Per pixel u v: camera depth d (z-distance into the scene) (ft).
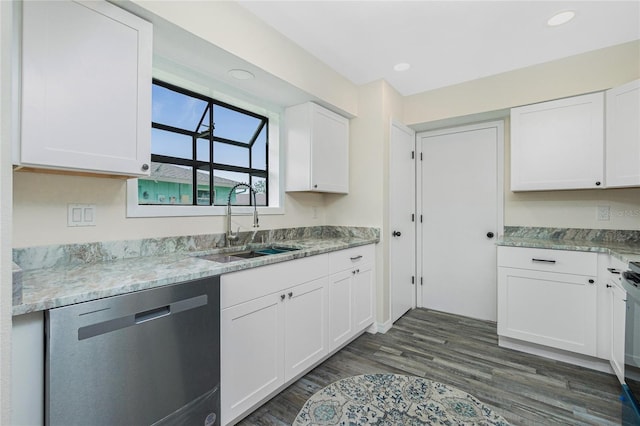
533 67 8.22
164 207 5.84
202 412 4.28
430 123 10.22
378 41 7.04
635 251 6.17
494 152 9.78
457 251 10.47
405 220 10.60
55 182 4.51
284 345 5.79
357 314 8.16
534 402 5.62
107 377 3.32
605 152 7.22
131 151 4.34
